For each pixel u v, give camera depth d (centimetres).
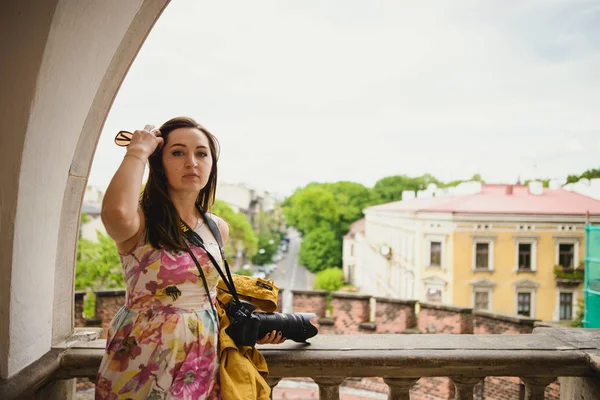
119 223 132
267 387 165
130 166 136
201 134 155
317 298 1125
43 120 165
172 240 146
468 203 2331
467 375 209
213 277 156
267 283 186
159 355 144
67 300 216
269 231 7375
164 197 150
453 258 2216
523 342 221
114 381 146
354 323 1104
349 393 1041
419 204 2792
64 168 193
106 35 179
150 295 146
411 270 2431
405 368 205
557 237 2181
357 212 6022
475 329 998
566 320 2184
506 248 2205
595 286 1277
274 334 176
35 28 149
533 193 2456
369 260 4125
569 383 225
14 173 162
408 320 1063
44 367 185
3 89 157
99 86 197
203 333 151
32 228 178
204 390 150
